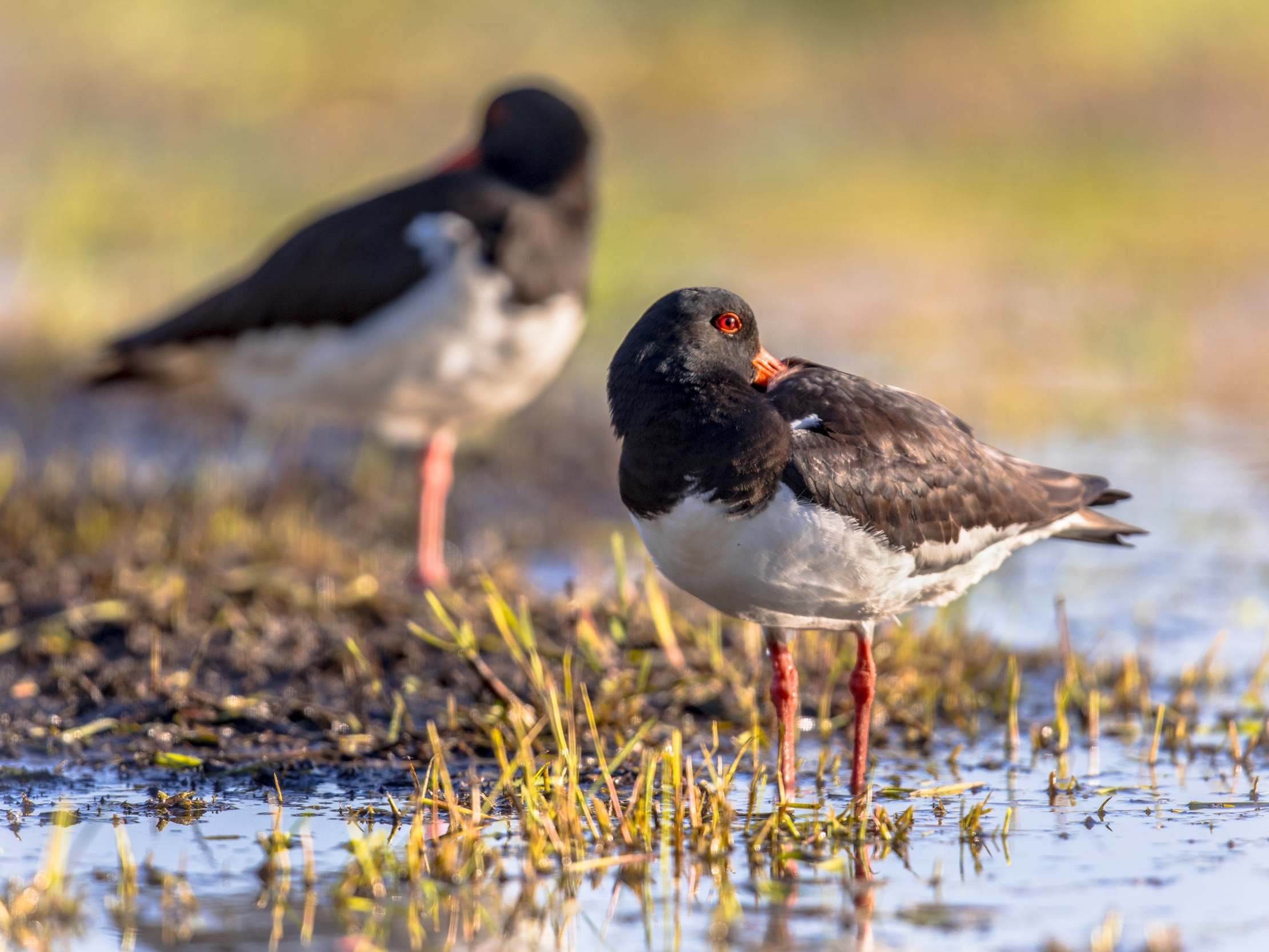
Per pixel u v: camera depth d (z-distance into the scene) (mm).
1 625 11688
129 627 11555
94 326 21094
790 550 8219
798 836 8234
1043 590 13555
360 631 11680
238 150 32875
